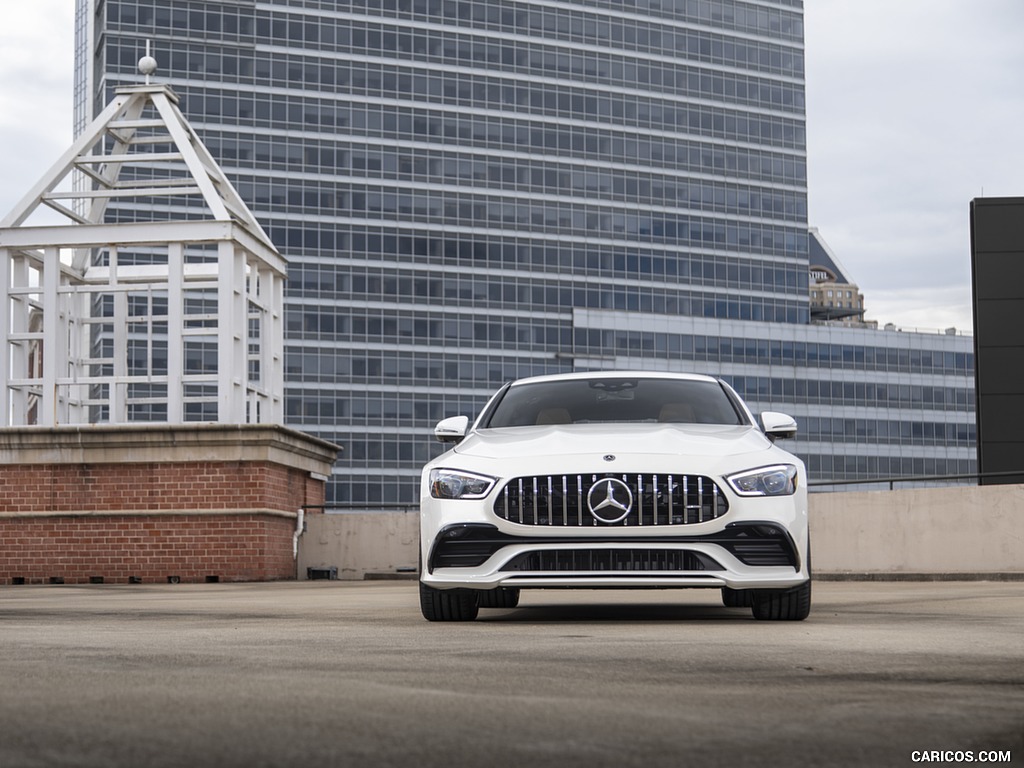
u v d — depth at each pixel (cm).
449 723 237
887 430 10031
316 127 8544
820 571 1385
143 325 7956
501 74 9006
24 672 334
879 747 212
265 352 1706
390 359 8588
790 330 9750
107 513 1509
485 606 717
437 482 577
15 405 1584
